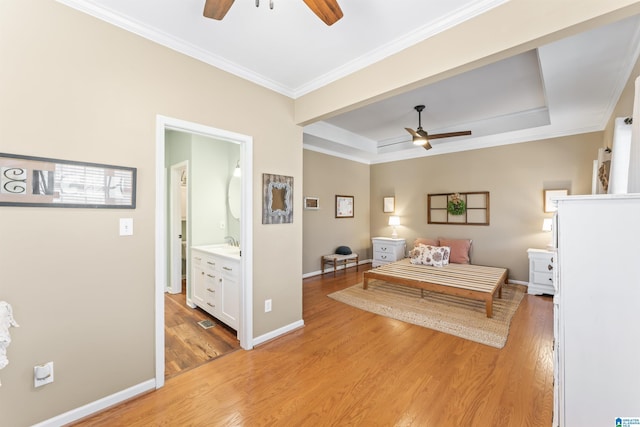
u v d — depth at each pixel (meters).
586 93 2.98
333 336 2.85
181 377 2.14
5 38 1.47
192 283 3.75
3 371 1.47
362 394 1.94
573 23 1.48
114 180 1.82
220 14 1.46
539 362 2.32
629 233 1.22
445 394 1.93
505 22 1.69
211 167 4.13
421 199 5.97
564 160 4.36
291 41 2.15
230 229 4.21
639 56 2.13
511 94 3.65
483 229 5.12
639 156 1.61
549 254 4.05
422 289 3.90
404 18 1.91
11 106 1.48
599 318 1.28
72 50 1.67
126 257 1.88
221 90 2.39
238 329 2.75
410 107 4.11
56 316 1.62
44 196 1.58
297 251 3.06
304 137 4.80
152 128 1.99
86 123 1.72
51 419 1.61
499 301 3.85
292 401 1.88
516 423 1.66
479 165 5.17
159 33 2.00
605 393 1.27
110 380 1.82
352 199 6.43
